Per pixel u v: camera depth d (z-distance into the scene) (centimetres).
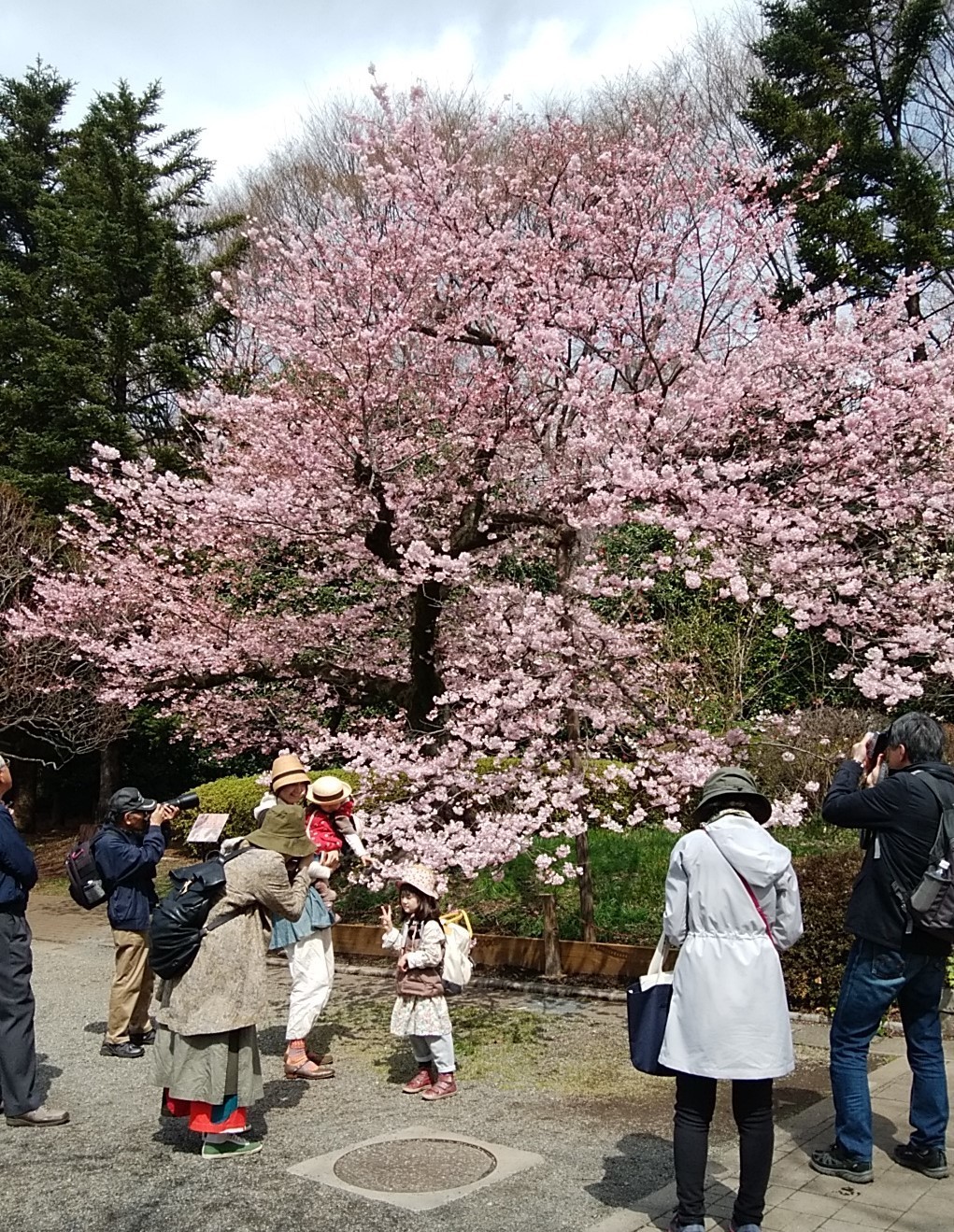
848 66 1892
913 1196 373
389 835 658
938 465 716
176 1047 440
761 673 1241
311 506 801
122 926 623
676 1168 339
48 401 1606
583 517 717
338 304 796
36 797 1706
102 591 1048
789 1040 338
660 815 868
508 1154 437
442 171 837
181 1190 404
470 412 813
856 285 1557
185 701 1133
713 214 847
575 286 779
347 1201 386
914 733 405
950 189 1920
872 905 392
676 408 729
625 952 764
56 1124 493
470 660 839
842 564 712
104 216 1734
